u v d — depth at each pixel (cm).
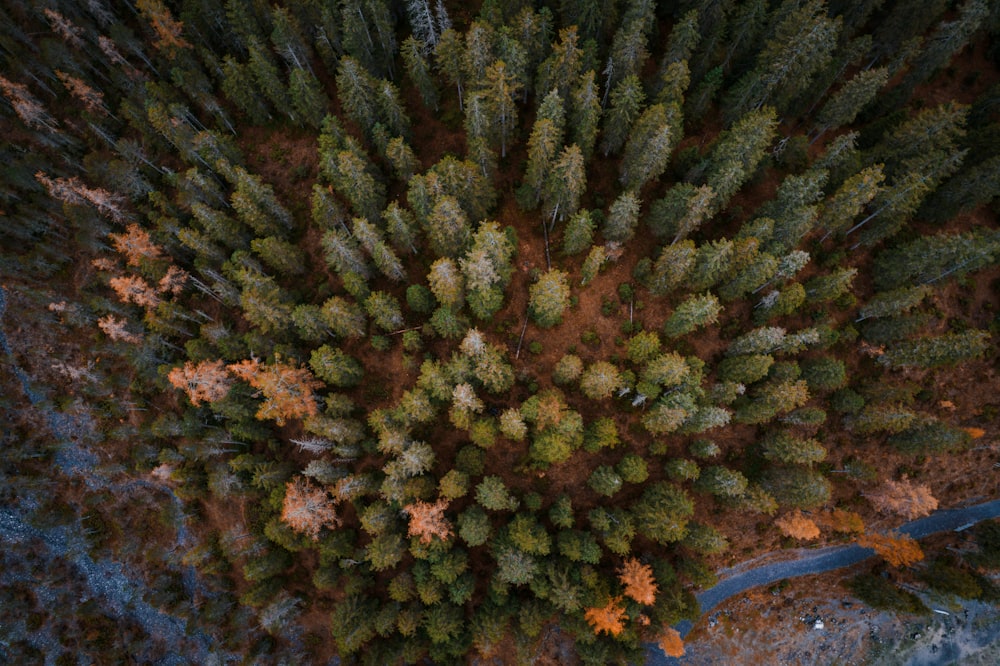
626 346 5778
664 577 5372
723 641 6369
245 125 6581
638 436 5716
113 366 6222
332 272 6131
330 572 5506
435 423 5744
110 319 5572
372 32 6022
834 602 6425
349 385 5756
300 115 6350
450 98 6406
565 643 6175
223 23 6059
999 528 6281
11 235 6147
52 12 5541
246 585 6075
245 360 5078
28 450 6231
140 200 6194
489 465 5716
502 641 6125
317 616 6006
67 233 6388
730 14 5650
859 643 6444
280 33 5572
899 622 6500
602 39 5781
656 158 5028
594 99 5006
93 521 6247
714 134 6150
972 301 6191
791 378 5188
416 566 5291
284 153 6475
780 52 5184
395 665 5522
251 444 5903
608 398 5731
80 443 6297
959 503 6512
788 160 5984
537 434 5247
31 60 6097
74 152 6309
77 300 6303
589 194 6103
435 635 5200
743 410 5388
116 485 6269
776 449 5450
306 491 5134
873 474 5759
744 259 5022
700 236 5922
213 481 5409
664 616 5209
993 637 6481
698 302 4975
